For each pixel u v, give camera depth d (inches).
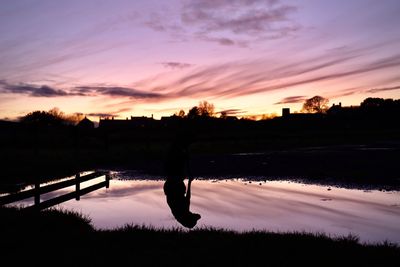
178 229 363.6
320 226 386.3
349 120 5014.8
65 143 1788.9
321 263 244.5
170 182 251.6
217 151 1870.1
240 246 281.0
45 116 2967.5
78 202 546.0
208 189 657.0
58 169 1025.5
